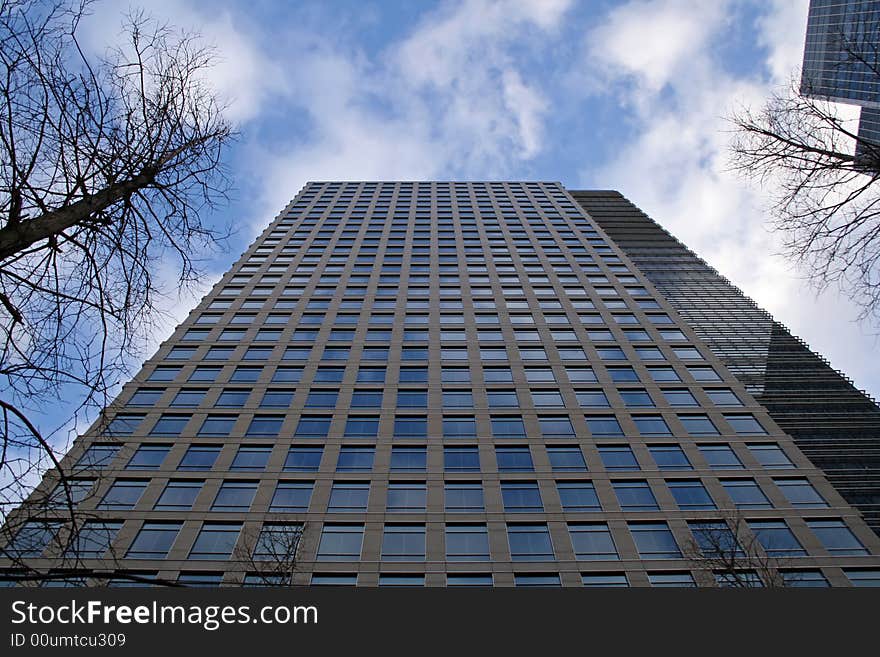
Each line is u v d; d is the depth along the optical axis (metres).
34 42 7.55
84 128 8.05
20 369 7.72
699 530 27.39
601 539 28.30
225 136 9.91
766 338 63.41
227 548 27.17
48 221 7.87
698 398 38.22
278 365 40.59
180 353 41.88
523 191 78.88
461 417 35.97
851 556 27.27
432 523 28.94
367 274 53.66
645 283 53.09
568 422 35.84
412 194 77.38
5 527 7.39
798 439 49.88
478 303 48.88
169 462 32.28
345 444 33.78
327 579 26.11
